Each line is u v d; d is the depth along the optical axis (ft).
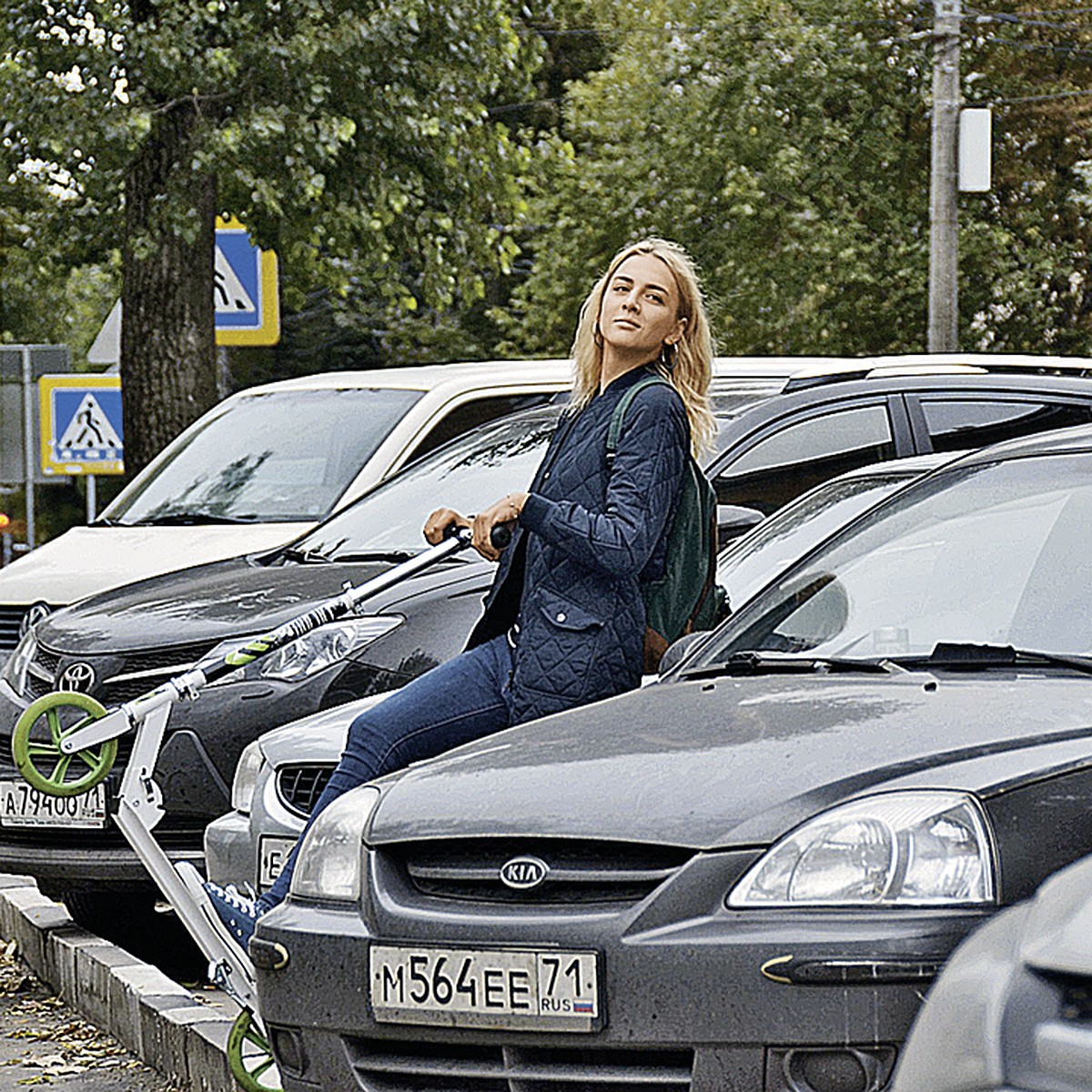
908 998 21.71
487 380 63.16
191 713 42.45
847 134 196.34
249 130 81.30
